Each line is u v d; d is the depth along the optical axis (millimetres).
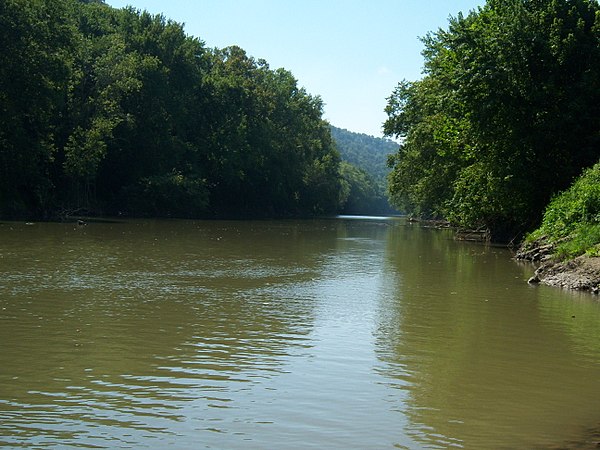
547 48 35688
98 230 41469
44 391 8422
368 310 15078
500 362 10461
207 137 81688
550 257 23844
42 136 54625
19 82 50281
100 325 12516
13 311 13633
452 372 9836
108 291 16719
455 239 45531
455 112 39438
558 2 37406
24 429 7082
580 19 36438
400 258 28984
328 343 11602
